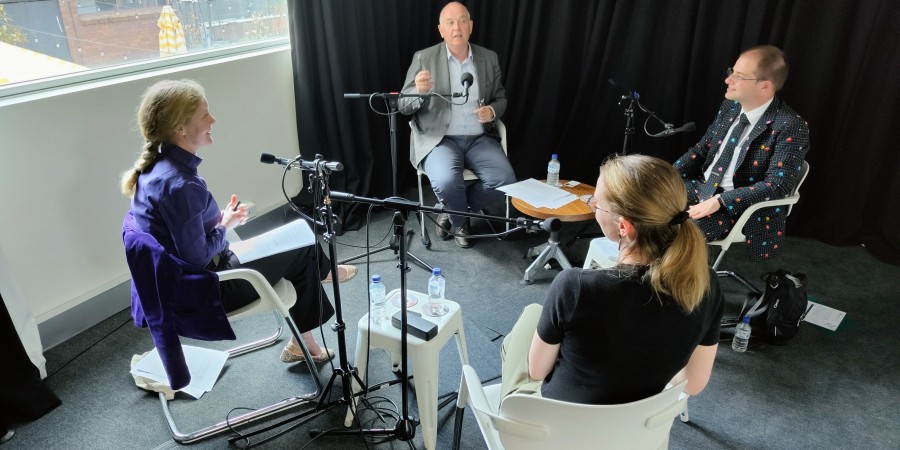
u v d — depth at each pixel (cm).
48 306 231
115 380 218
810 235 336
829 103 310
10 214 211
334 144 336
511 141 397
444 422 199
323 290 221
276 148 324
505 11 372
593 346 113
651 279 107
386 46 356
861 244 325
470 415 202
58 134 219
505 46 381
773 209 251
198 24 280
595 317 111
